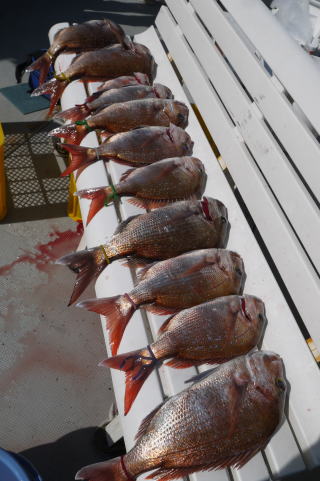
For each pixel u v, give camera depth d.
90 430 1.43
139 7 2.95
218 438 0.88
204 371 1.00
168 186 1.29
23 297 1.69
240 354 1.04
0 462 1.05
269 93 1.23
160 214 1.18
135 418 0.97
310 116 1.06
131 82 1.60
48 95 2.32
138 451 0.88
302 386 1.00
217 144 1.44
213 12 1.55
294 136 1.13
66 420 1.44
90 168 1.39
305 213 1.08
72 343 1.61
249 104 1.34
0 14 2.72
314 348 1.12
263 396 0.92
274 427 0.92
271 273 1.15
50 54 1.69
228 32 1.46
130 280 1.15
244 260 1.21
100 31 1.70
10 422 1.42
